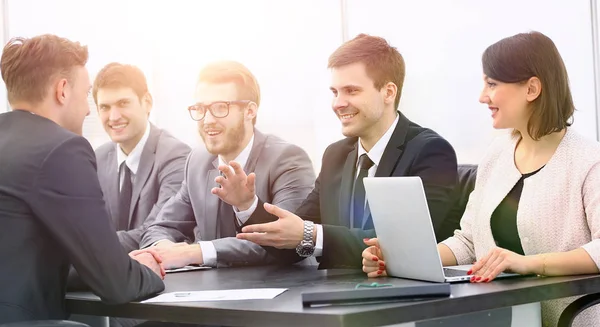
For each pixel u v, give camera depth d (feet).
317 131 14.52
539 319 6.44
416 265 6.56
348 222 9.41
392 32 14.23
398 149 9.24
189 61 14.99
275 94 14.79
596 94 13.76
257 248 9.09
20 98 6.82
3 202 6.21
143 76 13.12
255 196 8.61
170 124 15.10
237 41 14.92
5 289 6.13
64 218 6.13
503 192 7.72
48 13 14.64
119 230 13.01
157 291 6.59
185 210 12.07
